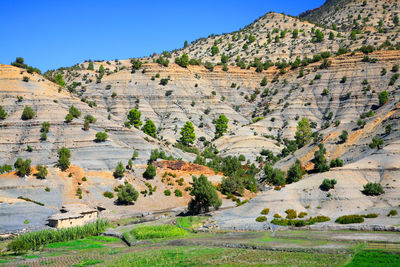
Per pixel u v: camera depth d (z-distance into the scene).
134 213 108.75
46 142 134.25
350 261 52.19
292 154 152.88
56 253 69.94
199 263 57.09
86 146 135.62
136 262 59.69
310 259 54.94
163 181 132.00
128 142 151.25
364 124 134.25
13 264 62.25
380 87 199.00
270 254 59.69
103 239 82.62
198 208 106.81
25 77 162.25
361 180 95.25
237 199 123.44
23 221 89.69
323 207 87.69
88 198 112.81
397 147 104.81
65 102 161.50
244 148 178.75
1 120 141.25
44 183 112.38
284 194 95.94
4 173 116.19
